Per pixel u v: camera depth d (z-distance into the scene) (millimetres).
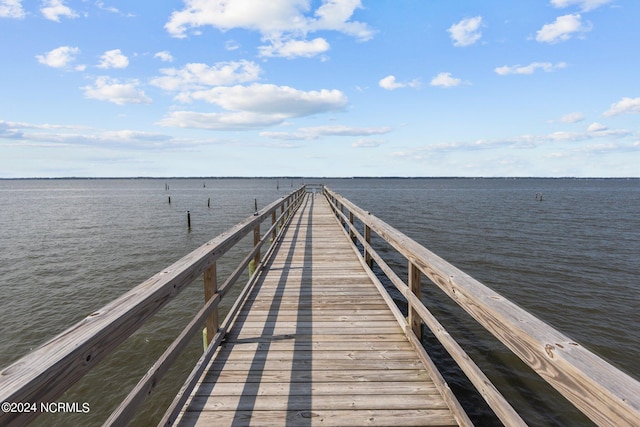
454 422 1911
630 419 642
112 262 12492
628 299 8070
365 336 2975
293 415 1969
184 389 1832
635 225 19797
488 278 9586
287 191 75625
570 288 8805
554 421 4035
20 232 19125
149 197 55375
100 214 28719
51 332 7059
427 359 2342
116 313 1099
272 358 2609
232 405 2055
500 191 69750
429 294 7641
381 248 13344
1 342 6676
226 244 2676
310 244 7191
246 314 3484
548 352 875
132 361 5719
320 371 2424
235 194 63688
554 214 25688
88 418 4520
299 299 3926
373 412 1995
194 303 8062
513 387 4570
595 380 728
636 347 5980
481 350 5402
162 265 12102
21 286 9797
